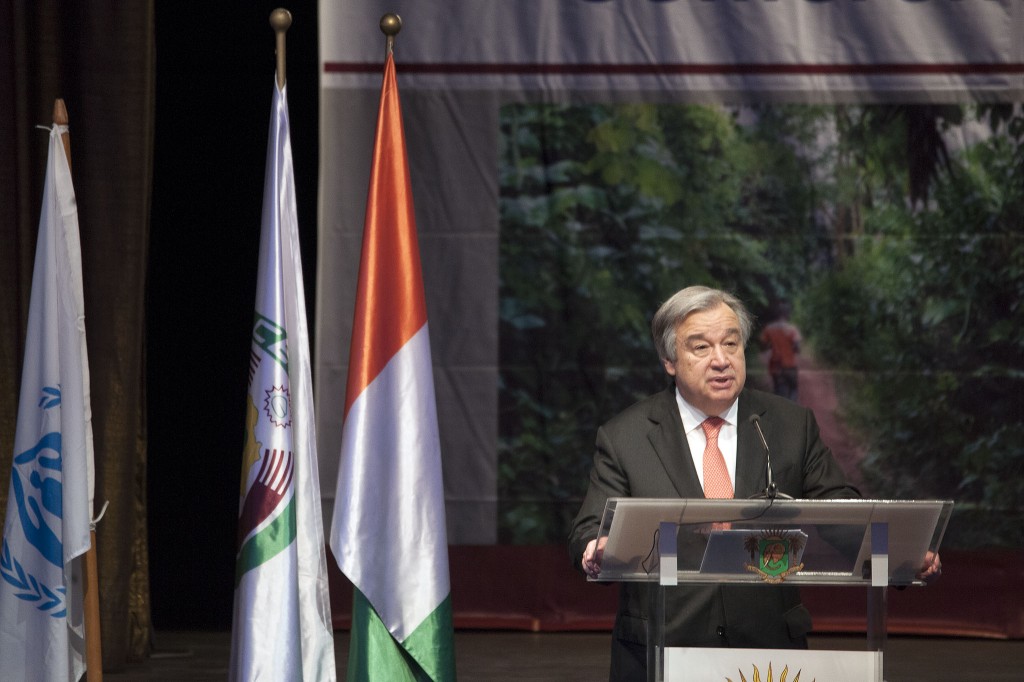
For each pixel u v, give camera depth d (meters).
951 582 15.86
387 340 9.35
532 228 15.83
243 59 17.80
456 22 15.62
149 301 17.88
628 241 15.81
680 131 15.70
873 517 6.64
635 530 6.64
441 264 15.84
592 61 15.69
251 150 17.88
